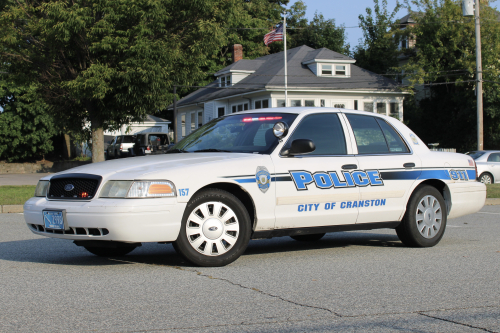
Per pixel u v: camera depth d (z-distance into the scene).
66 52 17.77
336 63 38.12
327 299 4.42
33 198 5.82
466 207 7.57
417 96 48.06
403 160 6.95
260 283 4.96
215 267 5.67
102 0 16.39
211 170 5.55
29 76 18.58
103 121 19.34
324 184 6.21
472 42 36.62
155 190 5.22
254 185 5.76
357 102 38.03
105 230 5.16
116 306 4.18
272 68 39.84
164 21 17.75
